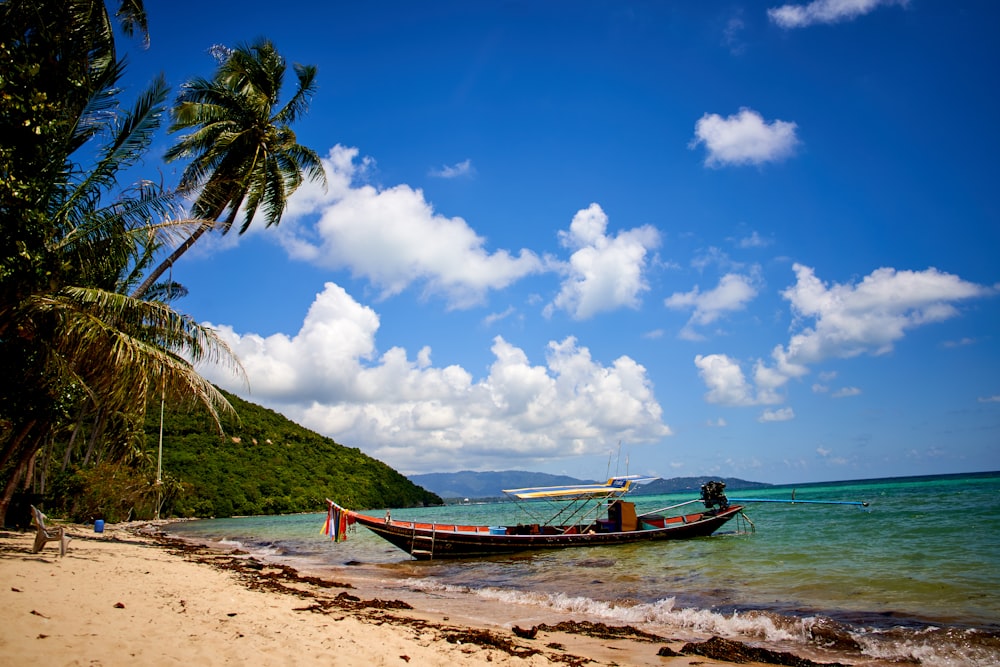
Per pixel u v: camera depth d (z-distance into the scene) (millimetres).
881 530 24203
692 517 26922
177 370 15273
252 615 8977
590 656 8422
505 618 11539
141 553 19141
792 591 13055
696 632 10141
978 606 10586
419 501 99062
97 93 15375
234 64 24078
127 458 41281
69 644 5918
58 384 17000
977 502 39844
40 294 13477
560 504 78750
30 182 12555
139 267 18109
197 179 22188
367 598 13617
